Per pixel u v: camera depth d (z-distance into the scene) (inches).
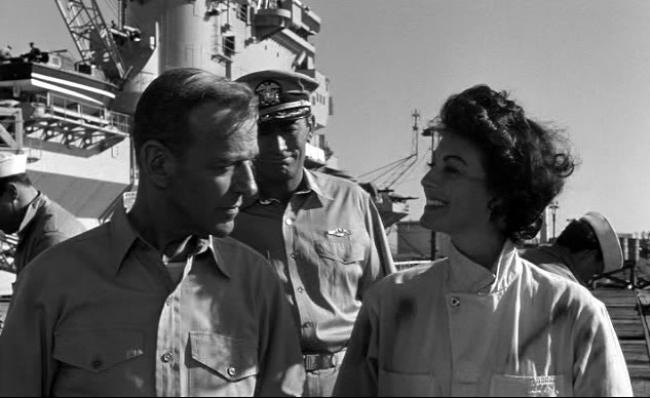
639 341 200.2
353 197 148.5
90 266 82.8
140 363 79.5
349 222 143.6
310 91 142.4
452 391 74.6
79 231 164.4
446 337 76.6
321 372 133.0
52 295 81.3
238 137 79.6
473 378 74.2
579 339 75.2
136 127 82.7
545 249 140.8
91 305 81.1
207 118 78.4
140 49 1177.4
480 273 76.1
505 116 75.5
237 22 1245.7
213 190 79.6
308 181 142.4
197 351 81.2
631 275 481.7
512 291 76.3
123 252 82.3
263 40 1311.5
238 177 81.2
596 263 140.3
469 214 77.0
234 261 89.2
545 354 74.4
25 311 81.3
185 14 1172.5
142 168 82.8
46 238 156.1
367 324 84.2
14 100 1006.4
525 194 75.8
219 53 1200.2
